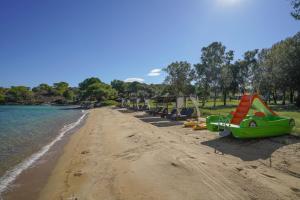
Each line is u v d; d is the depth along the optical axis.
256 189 7.00
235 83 63.00
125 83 142.62
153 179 8.05
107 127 24.66
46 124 32.09
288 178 7.81
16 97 141.75
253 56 62.81
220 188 7.09
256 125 12.75
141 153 11.54
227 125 13.43
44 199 7.74
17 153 14.51
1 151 15.09
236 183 7.41
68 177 9.45
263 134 12.73
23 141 18.75
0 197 8.12
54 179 9.55
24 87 150.62
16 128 27.39
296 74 40.78
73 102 135.00
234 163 9.38
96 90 106.69
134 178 8.31
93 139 17.89
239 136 12.52
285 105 47.75
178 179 7.86
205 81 52.31
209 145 12.65
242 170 8.54
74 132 23.66
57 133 23.19
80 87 142.00
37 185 9.07
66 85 172.12
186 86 63.53
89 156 12.49
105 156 12.09
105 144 15.45
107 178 8.73
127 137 16.92
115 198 7.02
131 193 7.22
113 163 10.51
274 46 51.81
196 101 25.83
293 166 8.83
